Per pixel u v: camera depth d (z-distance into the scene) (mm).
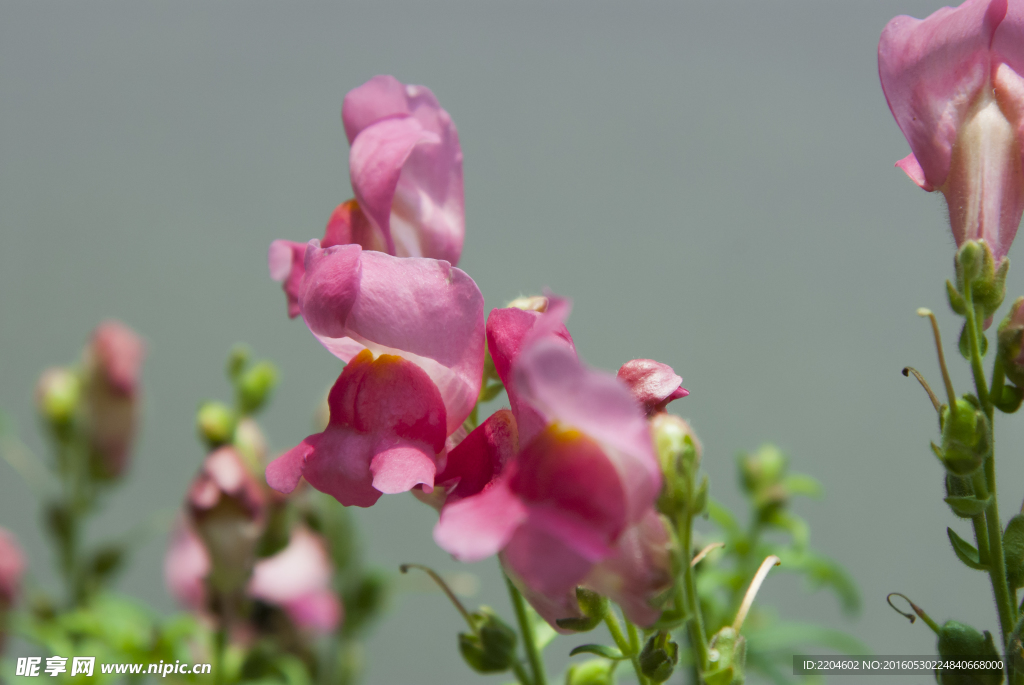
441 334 452
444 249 485
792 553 581
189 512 565
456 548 430
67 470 651
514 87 1178
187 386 1206
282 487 455
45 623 590
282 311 1201
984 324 466
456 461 454
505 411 452
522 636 493
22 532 1168
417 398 453
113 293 1212
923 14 1120
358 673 646
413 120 478
